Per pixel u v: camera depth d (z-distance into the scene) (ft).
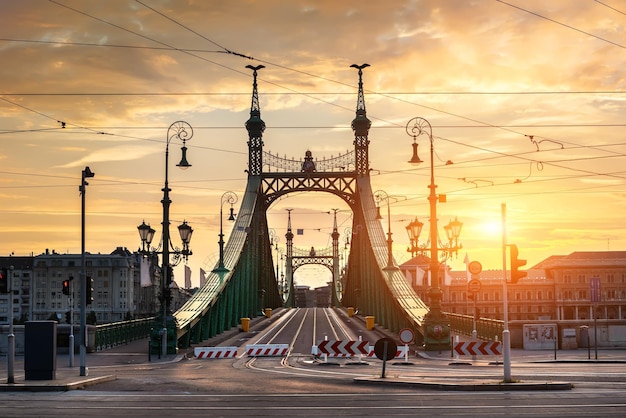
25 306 613.52
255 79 367.04
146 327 238.89
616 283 613.11
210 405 76.59
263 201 368.89
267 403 77.87
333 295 629.92
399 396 82.38
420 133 167.43
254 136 363.56
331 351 143.33
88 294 119.03
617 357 151.23
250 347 175.83
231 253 287.28
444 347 173.68
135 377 112.78
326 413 70.18
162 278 170.81
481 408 71.87
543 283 616.80
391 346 102.27
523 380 97.30
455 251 172.55
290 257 655.76
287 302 586.45
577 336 178.60
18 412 71.67
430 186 174.29
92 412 71.67
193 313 204.64
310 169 363.15
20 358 164.55
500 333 177.58
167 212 169.58
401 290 240.94
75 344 178.09
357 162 361.30
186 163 167.02
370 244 303.48
